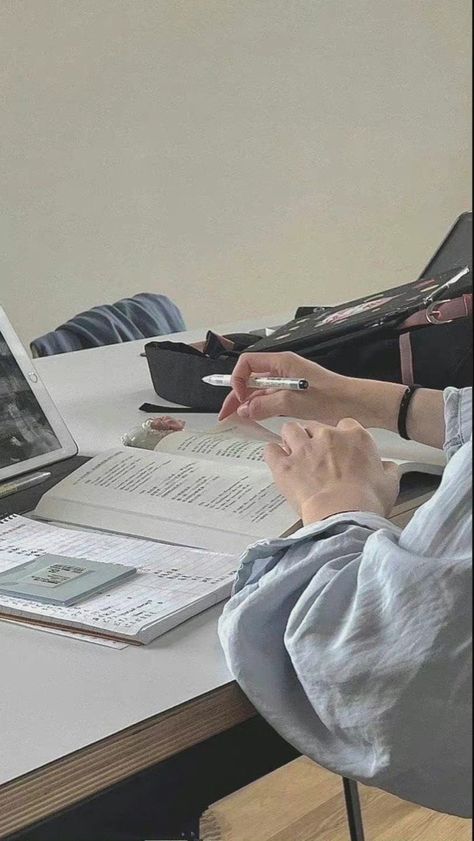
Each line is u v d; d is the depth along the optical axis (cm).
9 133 320
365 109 397
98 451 137
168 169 354
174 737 75
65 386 181
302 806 195
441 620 71
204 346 170
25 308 332
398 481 100
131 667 82
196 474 117
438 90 413
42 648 86
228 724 79
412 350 146
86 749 71
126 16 337
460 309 146
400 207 414
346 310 159
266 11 367
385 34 396
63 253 336
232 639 79
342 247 403
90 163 337
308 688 75
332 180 395
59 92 327
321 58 383
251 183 374
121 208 346
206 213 366
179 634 87
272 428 144
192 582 94
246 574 88
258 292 385
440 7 407
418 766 73
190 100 355
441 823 188
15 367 133
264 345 153
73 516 114
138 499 114
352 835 144
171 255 360
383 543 75
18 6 316
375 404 125
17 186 324
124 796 72
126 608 90
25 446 127
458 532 72
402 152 410
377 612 73
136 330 237
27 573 97
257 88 370
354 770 75
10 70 318
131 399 168
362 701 73
